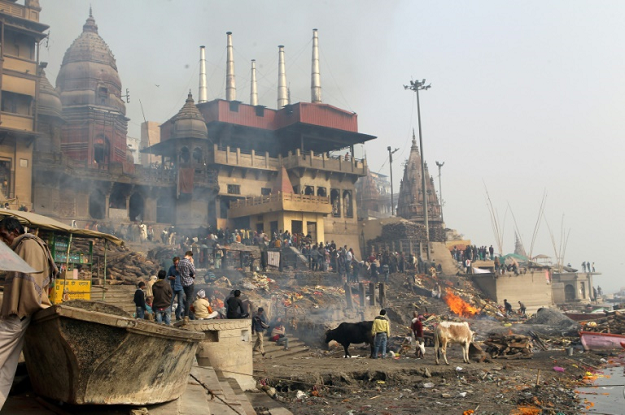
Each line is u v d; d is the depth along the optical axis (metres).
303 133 58.31
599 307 55.94
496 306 46.69
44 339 5.62
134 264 27.50
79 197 41.41
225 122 54.78
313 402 12.51
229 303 16.06
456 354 21.50
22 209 29.66
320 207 50.53
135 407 6.02
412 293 41.44
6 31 35.47
